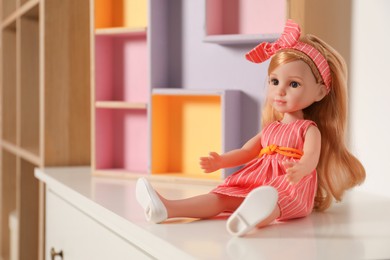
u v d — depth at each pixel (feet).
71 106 5.79
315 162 2.95
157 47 4.69
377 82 3.84
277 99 3.15
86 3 5.83
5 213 8.47
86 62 5.82
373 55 3.86
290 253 2.32
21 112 7.23
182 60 4.76
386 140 3.79
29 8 6.51
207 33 4.29
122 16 5.06
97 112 5.00
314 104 3.29
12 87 8.54
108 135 5.10
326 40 4.15
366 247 2.44
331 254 2.32
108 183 4.38
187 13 4.72
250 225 2.53
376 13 3.83
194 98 4.66
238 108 4.39
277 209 2.86
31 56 7.29
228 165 3.30
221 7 4.50
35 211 7.09
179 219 2.97
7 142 8.07
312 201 3.12
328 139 3.23
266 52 3.26
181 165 4.74
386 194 3.82
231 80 4.49
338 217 3.11
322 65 3.08
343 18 4.06
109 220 3.22
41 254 5.69
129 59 5.06
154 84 4.66
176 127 4.75
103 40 5.06
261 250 2.36
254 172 3.15
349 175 3.27
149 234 2.66
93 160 4.94
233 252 2.32
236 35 4.09
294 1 3.98
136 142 5.02
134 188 4.11
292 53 3.07
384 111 3.80
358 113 4.01
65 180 4.54
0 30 8.50
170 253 2.45
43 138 5.68
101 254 3.49
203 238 2.56
